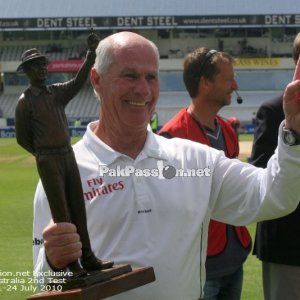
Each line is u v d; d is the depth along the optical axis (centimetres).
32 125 275
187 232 367
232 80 553
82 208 295
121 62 345
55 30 6675
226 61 545
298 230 506
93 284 292
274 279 525
